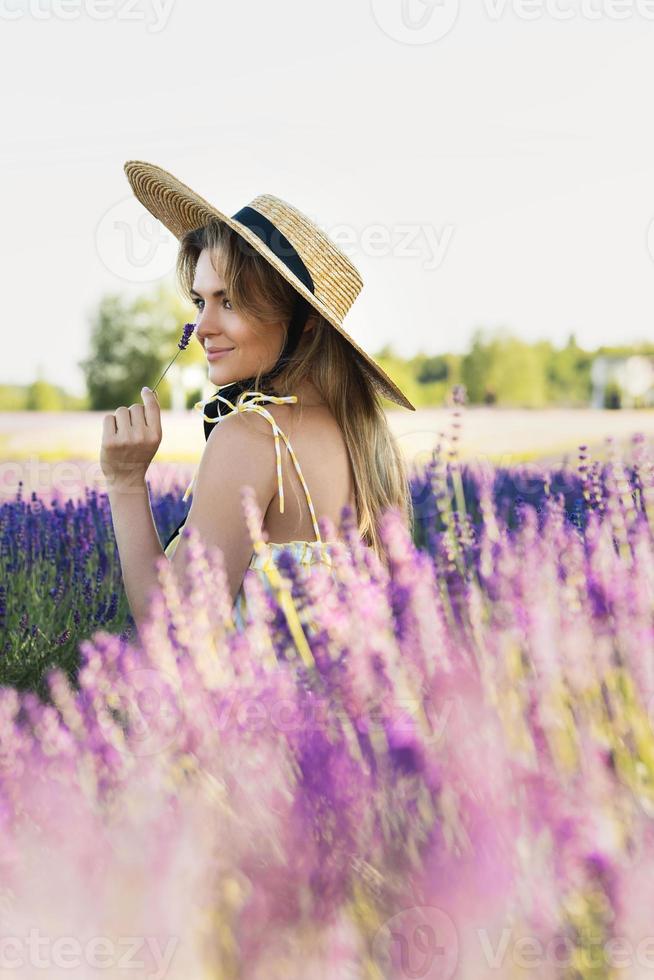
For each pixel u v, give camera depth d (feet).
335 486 7.50
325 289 7.86
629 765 4.50
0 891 4.19
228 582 7.06
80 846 4.12
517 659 4.80
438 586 6.15
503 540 5.82
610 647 4.93
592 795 4.08
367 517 7.69
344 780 4.32
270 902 3.92
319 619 5.34
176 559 6.88
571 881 3.84
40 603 10.80
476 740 4.33
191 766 4.58
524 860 3.89
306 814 4.25
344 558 5.53
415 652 4.89
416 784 4.25
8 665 9.18
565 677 4.68
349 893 4.03
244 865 4.14
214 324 7.77
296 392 7.67
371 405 8.16
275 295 7.70
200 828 4.09
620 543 6.18
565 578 5.85
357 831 4.21
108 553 12.23
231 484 7.13
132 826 4.14
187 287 8.38
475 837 4.03
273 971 3.74
